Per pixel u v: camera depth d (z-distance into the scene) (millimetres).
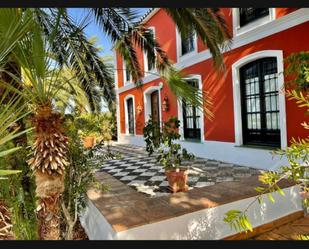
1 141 2082
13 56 2338
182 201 3529
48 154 2352
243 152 6516
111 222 2932
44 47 2264
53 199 2398
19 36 1945
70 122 3742
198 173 5711
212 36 4211
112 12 3990
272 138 6012
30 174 3016
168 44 9500
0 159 3004
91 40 4566
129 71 5078
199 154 8172
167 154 4578
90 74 5078
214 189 4016
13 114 2205
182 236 3090
